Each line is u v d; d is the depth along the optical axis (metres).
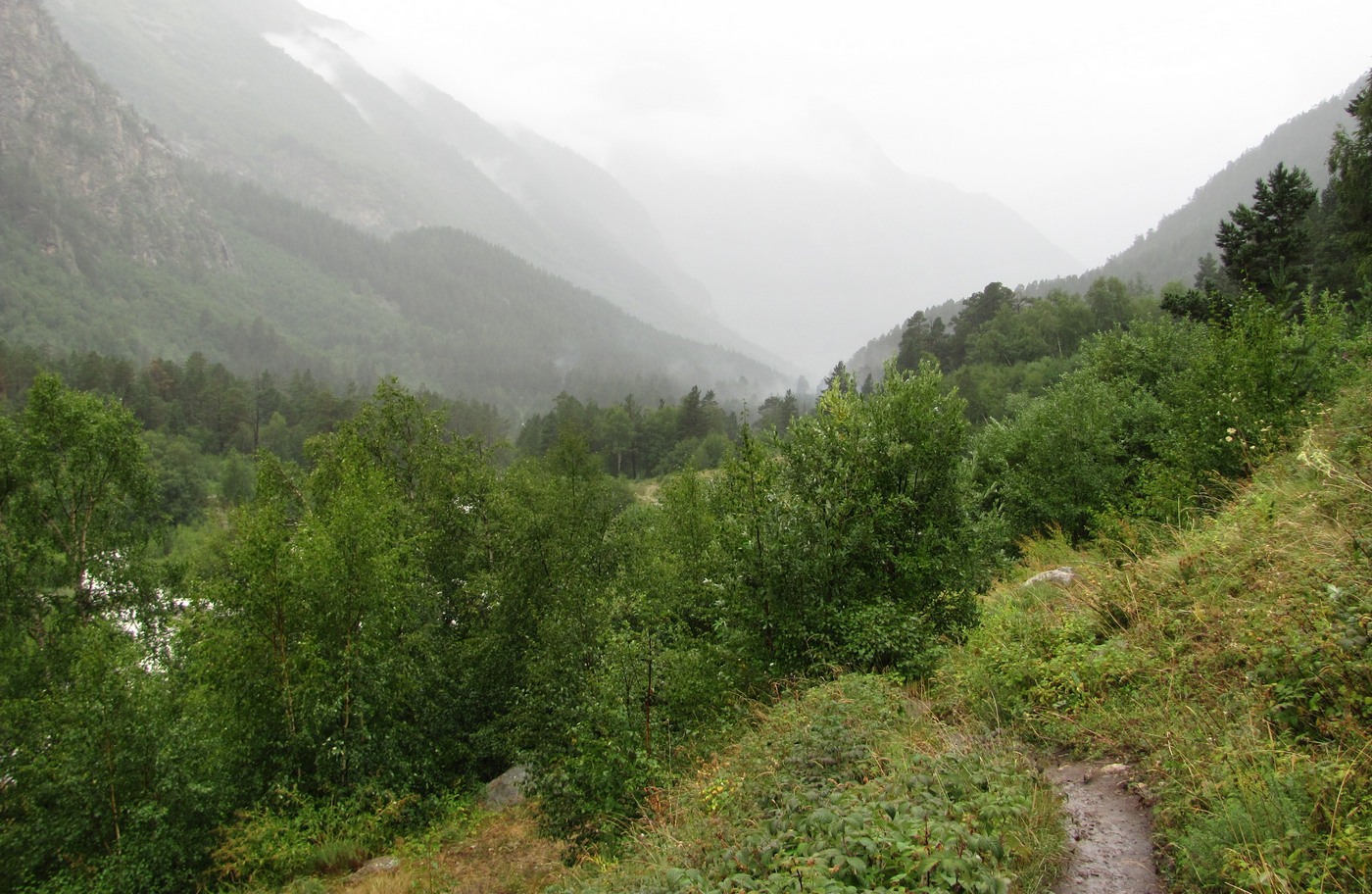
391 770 16.92
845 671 8.50
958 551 9.62
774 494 10.09
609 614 12.26
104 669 15.33
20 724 15.34
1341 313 13.62
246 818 15.09
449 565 23.91
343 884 13.34
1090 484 15.66
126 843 14.35
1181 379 17.19
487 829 14.33
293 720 16.20
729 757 7.64
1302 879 3.32
